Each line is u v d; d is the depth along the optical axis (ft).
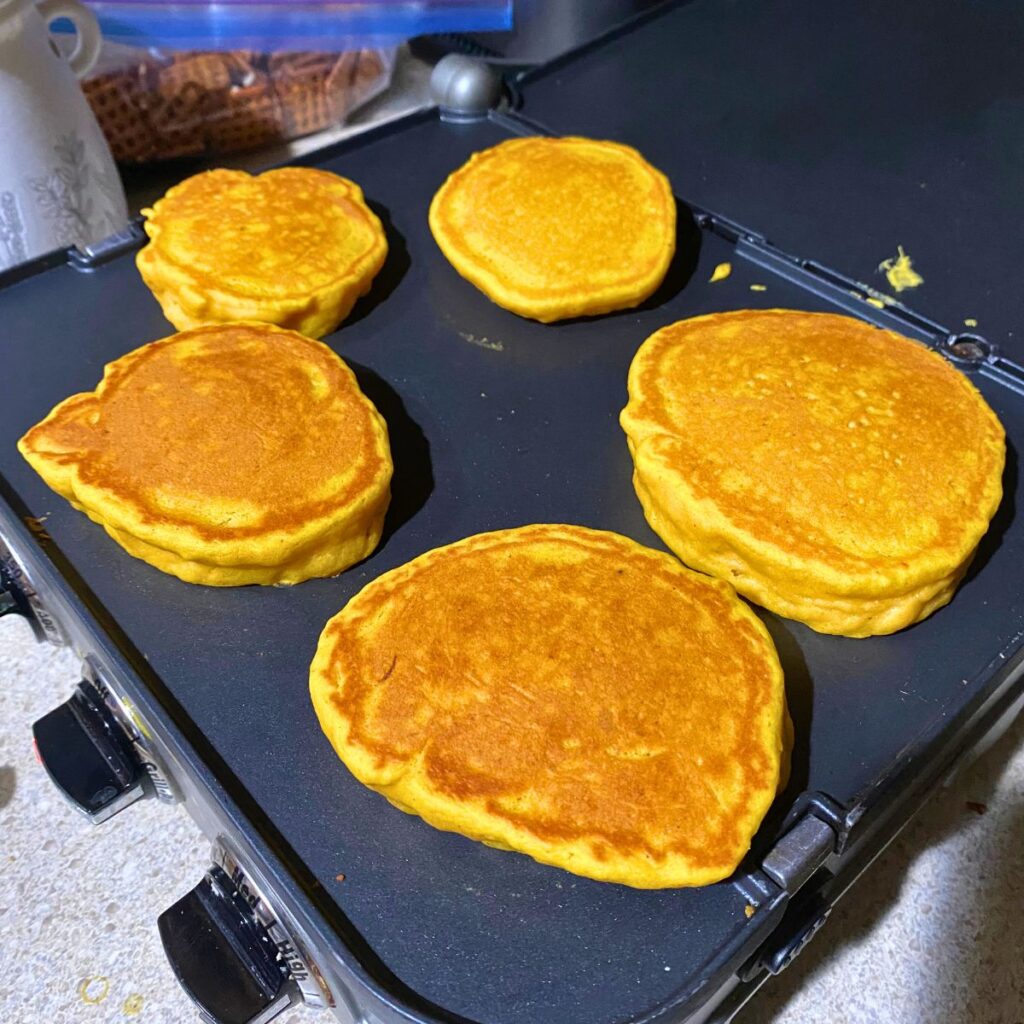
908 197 1.34
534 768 0.75
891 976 0.93
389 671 0.81
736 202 1.34
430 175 1.39
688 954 0.73
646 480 0.96
